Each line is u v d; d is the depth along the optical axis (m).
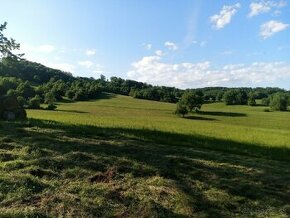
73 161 12.34
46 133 18.23
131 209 8.59
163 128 32.47
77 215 8.02
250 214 8.80
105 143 16.03
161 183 10.60
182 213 8.57
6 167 11.32
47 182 10.11
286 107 126.12
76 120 36.91
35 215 7.80
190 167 12.58
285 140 28.84
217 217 8.48
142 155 13.90
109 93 163.62
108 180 10.73
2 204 8.45
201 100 113.38
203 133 30.06
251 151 19.17
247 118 99.62
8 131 18.33
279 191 10.73
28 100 98.81
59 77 170.50
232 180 11.48
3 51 29.94
